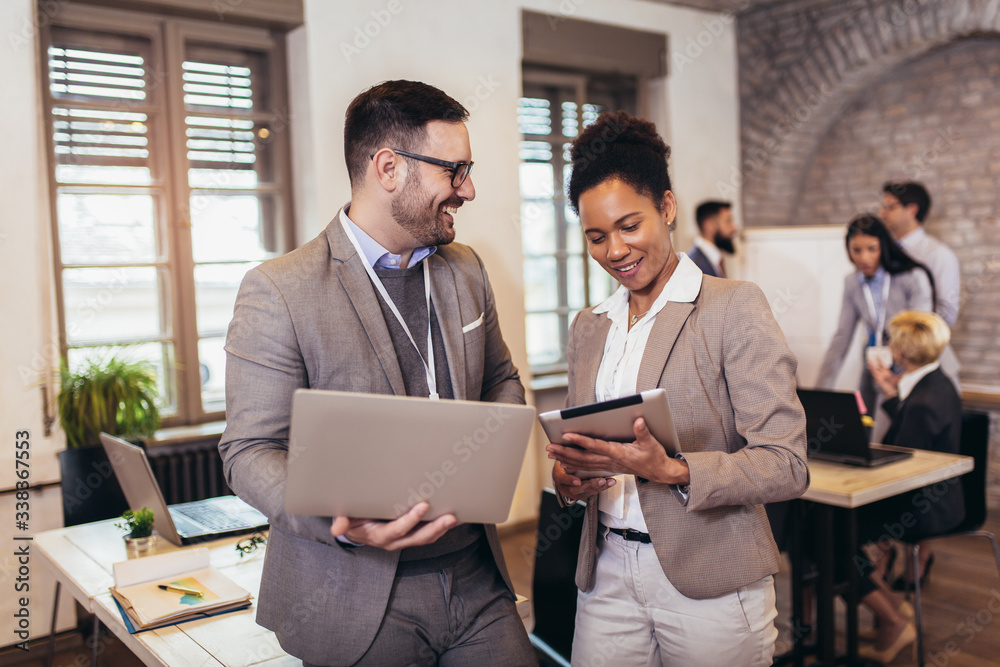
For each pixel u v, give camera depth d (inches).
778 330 56.2
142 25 141.8
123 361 129.8
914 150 201.3
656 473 51.8
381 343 54.1
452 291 60.2
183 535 90.0
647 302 62.0
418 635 53.9
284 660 62.7
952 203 195.3
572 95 200.4
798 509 107.9
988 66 186.4
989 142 187.6
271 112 155.4
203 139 149.0
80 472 119.6
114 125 140.6
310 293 52.6
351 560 52.2
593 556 62.1
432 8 163.9
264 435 51.3
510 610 59.0
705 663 57.4
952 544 165.9
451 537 56.0
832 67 200.7
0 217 122.5
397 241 55.8
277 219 157.8
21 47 123.3
